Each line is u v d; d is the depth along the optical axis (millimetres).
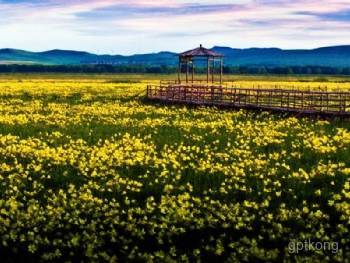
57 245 15234
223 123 34656
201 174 21188
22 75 159250
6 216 17031
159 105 47969
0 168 22391
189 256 14586
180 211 16594
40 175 21375
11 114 41156
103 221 16375
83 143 28078
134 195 18750
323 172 20922
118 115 40312
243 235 15430
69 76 150500
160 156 24797
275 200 17891
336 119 34562
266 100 45344
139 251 14945
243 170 21594
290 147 26453
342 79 125375
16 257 14945
